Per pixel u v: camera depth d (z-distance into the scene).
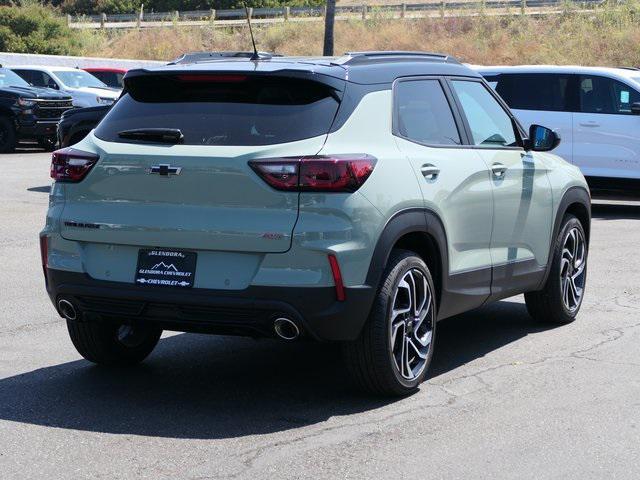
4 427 5.55
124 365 6.95
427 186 6.19
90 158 5.94
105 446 5.26
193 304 5.62
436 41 52.22
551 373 6.78
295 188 5.51
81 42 59.06
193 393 6.28
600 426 5.64
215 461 5.04
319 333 5.60
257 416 5.80
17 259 11.08
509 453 5.18
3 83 26.19
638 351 7.41
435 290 6.46
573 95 16.34
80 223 5.95
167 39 59.97
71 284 5.97
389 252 5.80
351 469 4.94
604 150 16.11
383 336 5.85
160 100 6.04
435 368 6.93
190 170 5.65
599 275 10.64
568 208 8.49
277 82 5.82
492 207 6.97
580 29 49.97
